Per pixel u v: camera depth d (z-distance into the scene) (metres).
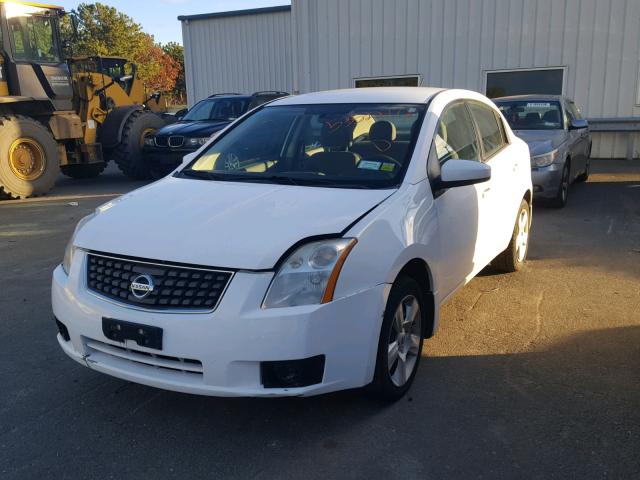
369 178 3.63
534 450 2.97
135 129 13.09
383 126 4.01
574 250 6.57
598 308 4.86
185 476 2.83
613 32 13.34
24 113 11.35
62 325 3.33
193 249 2.92
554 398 3.46
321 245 2.92
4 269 6.27
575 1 13.42
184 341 2.80
